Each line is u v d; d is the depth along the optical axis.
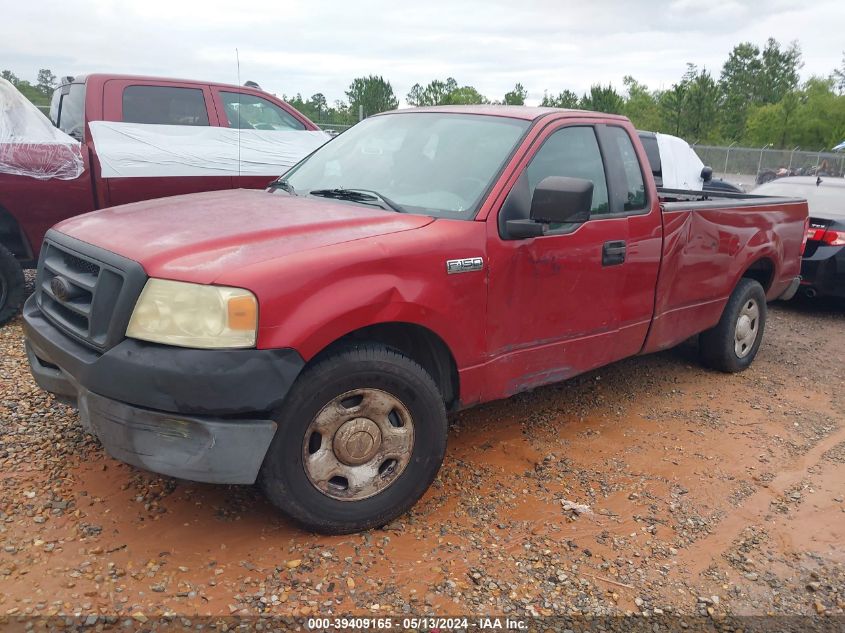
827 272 8.06
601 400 5.04
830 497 3.85
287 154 7.72
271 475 2.86
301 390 2.83
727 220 5.13
